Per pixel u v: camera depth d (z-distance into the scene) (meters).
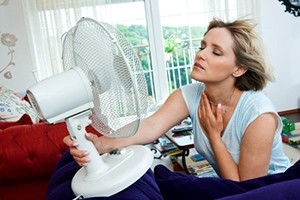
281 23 3.83
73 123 0.72
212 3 3.60
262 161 0.97
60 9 3.29
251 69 0.99
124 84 0.68
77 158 0.73
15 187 1.48
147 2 3.61
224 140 1.06
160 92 3.82
